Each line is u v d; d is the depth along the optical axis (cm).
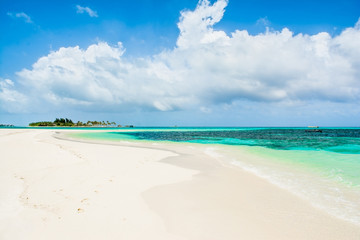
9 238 409
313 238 457
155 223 503
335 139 3591
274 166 1216
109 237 430
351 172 1058
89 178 850
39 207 553
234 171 1082
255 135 5038
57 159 1218
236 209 601
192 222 516
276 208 613
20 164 1050
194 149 2056
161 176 952
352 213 584
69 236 426
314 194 734
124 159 1356
